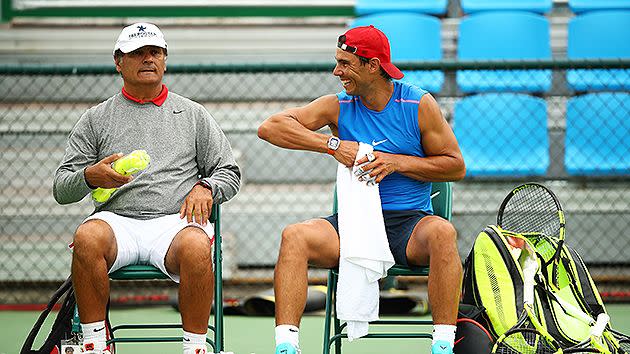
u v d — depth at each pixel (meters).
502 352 11.13
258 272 23.80
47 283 23.09
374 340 16.66
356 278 11.31
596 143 22.94
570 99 23.06
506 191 23.69
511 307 11.62
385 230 11.73
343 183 11.70
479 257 12.00
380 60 11.74
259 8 25.70
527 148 22.86
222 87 25.27
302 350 15.44
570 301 12.01
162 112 12.12
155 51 11.93
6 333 17.64
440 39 24.02
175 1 25.69
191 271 11.07
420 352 15.49
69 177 11.51
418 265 11.57
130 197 11.83
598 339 11.01
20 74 19.66
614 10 24.23
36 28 25.48
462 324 11.72
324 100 12.34
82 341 11.84
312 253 11.28
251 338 16.69
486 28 23.80
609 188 23.62
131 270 11.56
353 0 25.70
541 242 12.52
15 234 23.84
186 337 11.34
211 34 25.52
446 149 11.94
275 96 25.33
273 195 24.17
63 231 23.92
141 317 19.69
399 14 23.80
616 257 23.41
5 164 24.08
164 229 11.68
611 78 23.66
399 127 12.00
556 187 23.69
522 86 23.52
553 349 11.03
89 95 25.20
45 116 24.42
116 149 11.98
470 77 23.59
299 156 24.95
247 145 24.89
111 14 25.67
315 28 25.58
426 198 12.23
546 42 23.81
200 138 12.30
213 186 11.71
